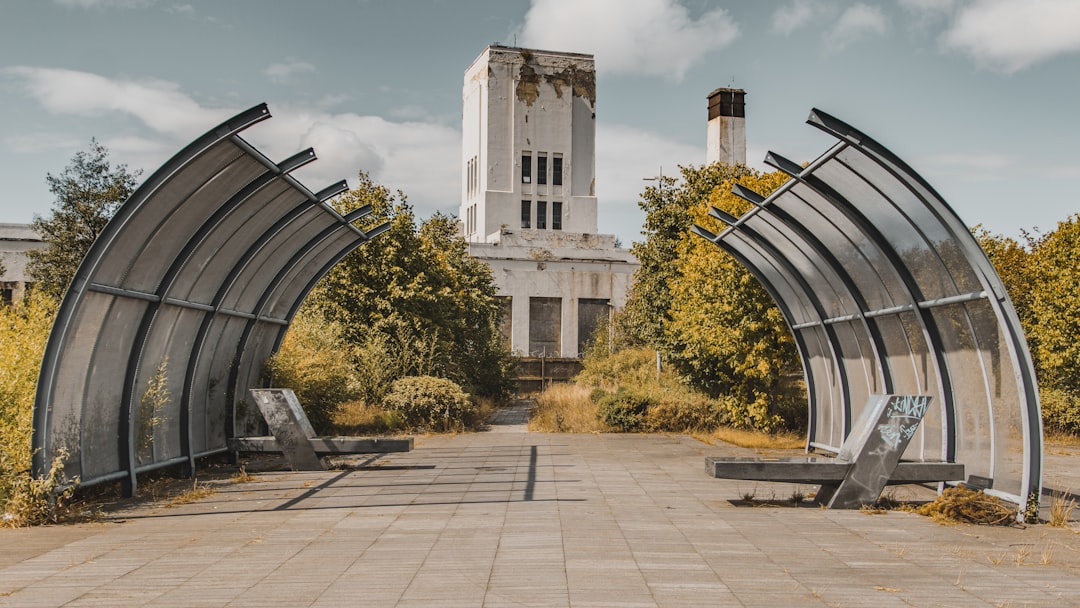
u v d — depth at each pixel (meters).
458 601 5.92
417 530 8.69
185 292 12.17
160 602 5.93
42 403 9.07
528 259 53.84
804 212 12.56
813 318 16.17
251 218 12.27
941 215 9.21
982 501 9.27
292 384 18.47
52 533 8.58
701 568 6.96
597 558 7.33
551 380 48.94
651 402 22.94
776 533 8.57
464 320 33.97
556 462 15.41
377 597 6.04
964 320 10.55
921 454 12.37
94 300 9.63
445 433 22.08
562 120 61.84
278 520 9.32
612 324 43.84
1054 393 23.94
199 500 10.80
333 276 26.58
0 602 5.93
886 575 6.75
